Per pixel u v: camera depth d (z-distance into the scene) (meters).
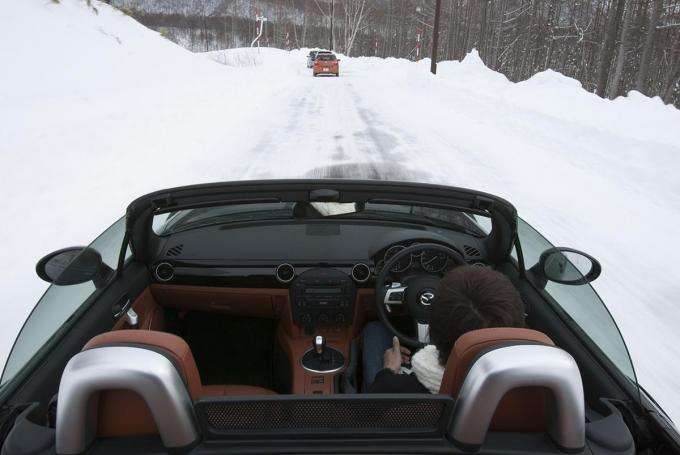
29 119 9.09
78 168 7.20
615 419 1.40
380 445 1.25
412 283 2.33
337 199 2.56
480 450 1.23
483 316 1.36
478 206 2.51
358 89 21.50
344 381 2.40
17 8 13.94
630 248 5.47
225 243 2.91
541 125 12.59
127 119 10.27
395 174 7.52
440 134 10.99
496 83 23.42
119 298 2.35
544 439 1.26
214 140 9.31
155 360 1.15
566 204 6.75
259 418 1.26
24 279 4.26
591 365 1.80
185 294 2.86
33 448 1.24
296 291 2.72
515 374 1.15
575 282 2.02
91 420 1.18
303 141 9.52
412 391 1.52
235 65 35.47
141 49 17.89
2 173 6.62
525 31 65.19
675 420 2.95
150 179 6.92
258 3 82.56
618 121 13.67
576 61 65.31
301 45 114.50
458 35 72.56
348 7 92.50
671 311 4.25
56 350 1.81
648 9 47.22
